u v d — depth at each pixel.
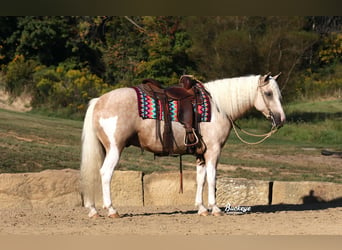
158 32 43.09
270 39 38.00
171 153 10.12
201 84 10.37
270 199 12.78
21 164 16.02
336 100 45.16
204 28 39.59
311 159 23.22
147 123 9.84
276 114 10.40
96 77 39.75
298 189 12.91
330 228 9.25
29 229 8.97
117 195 12.48
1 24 40.09
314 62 51.59
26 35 39.62
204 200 12.55
